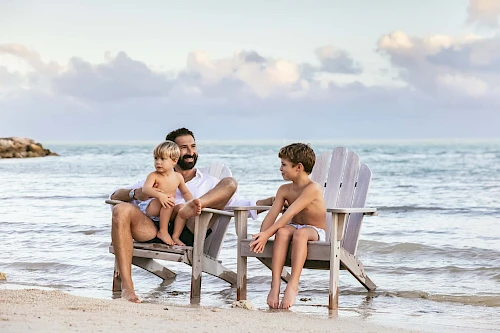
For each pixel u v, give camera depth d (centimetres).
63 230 995
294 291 475
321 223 515
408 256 775
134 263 600
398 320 462
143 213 527
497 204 1426
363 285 567
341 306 516
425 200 1570
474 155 4169
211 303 520
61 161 3962
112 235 512
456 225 1092
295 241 482
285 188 523
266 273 666
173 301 528
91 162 3809
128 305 432
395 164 3350
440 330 420
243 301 475
